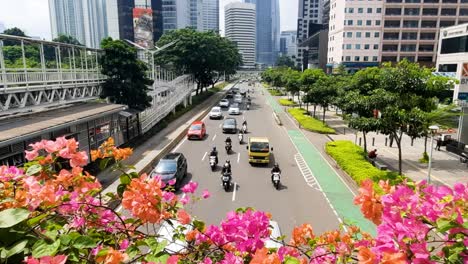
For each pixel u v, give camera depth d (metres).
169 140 21.77
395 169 15.88
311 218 10.76
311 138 23.84
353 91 16.44
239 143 22.28
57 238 2.05
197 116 33.44
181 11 97.88
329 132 25.34
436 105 13.52
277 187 13.59
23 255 1.95
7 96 12.38
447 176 14.76
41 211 2.50
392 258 2.16
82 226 2.79
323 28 90.44
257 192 13.12
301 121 29.52
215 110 33.50
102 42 20.38
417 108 12.46
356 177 13.72
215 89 67.56
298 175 15.40
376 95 12.91
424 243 2.29
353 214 11.04
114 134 18.44
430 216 2.42
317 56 84.62
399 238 2.31
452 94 28.08
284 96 59.56
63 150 3.02
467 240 2.22
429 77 12.73
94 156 3.65
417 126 12.55
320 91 27.94
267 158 16.72
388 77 12.95
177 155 14.89
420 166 16.44
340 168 16.23
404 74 12.63
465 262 2.21
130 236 2.84
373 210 2.62
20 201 2.45
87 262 2.16
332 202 12.09
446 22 55.44
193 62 42.53
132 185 2.87
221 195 12.75
